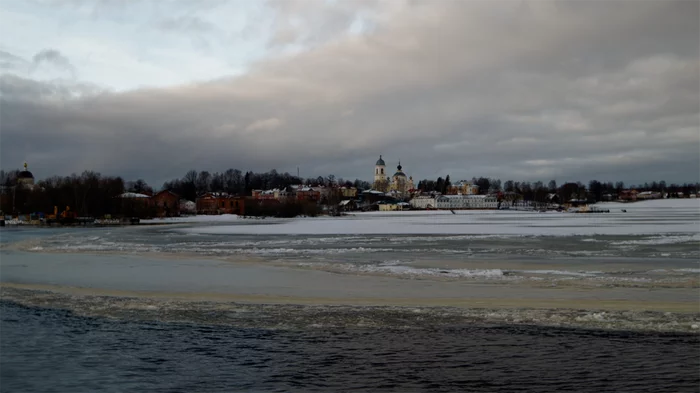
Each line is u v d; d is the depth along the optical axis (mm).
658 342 21203
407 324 24328
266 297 30969
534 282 35906
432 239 78562
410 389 17016
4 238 85688
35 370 18938
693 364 18750
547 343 21281
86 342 22031
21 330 23781
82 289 33906
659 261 47562
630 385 17078
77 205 160375
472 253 56469
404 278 38281
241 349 21062
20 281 37344
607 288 33250
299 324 24516
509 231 99250
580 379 17609
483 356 19875
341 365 19188
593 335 22250
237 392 17031
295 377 18141
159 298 30656
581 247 62656
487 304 28344
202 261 50094
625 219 162875
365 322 24781
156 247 66562
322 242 74125
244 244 71062
